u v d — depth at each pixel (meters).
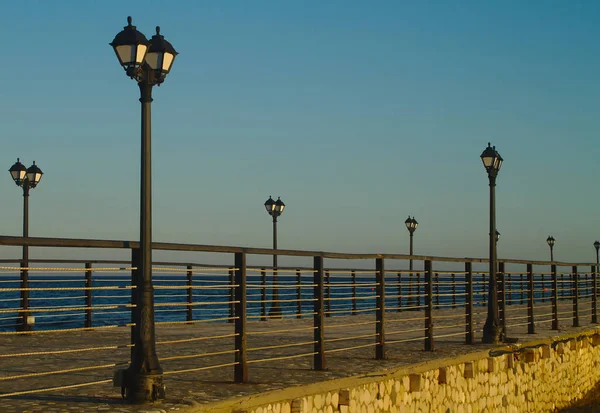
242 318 9.66
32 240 7.09
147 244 8.17
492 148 17.02
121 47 8.16
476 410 13.82
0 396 7.86
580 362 19.86
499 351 14.91
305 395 9.27
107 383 9.45
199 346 14.28
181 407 7.75
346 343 15.16
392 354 13.35
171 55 8.42
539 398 16.88
